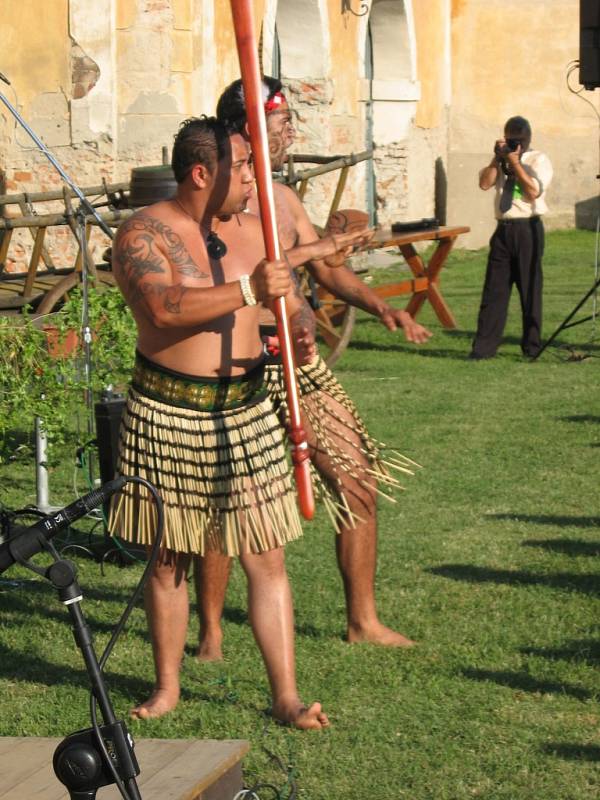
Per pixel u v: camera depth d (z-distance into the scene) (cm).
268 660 695
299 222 790
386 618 852
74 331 1102
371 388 1683
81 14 2198
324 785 625
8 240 1589
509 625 836
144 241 654
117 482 509
